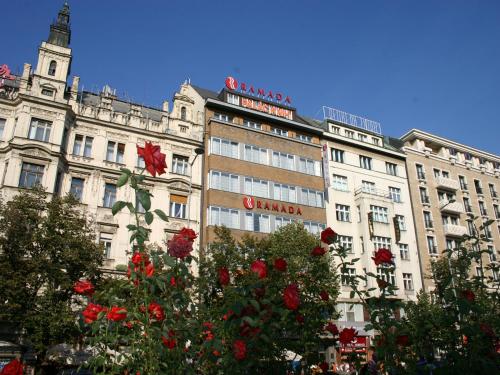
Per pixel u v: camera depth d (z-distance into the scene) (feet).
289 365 18.04
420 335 15.85
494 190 165.89
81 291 13.82
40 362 62.75
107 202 91.50
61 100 91.56
